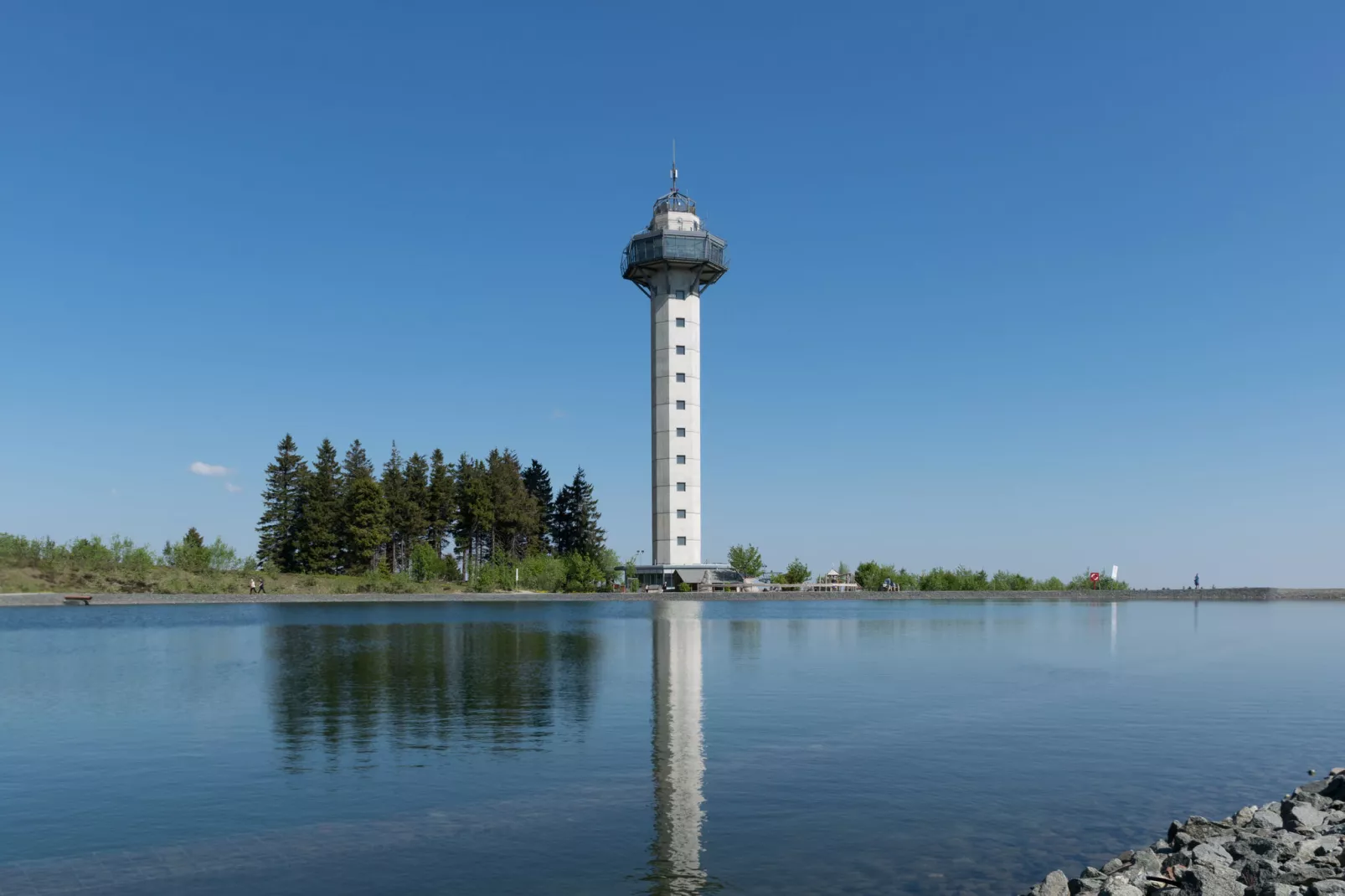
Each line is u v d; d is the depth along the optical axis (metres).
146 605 98.25
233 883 11.45
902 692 27.75
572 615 74.88
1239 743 20.02
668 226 150.38
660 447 148.62
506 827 13.70
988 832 13.65
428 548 138.50
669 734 20.70
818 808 14.73
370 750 19.02
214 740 20.05
